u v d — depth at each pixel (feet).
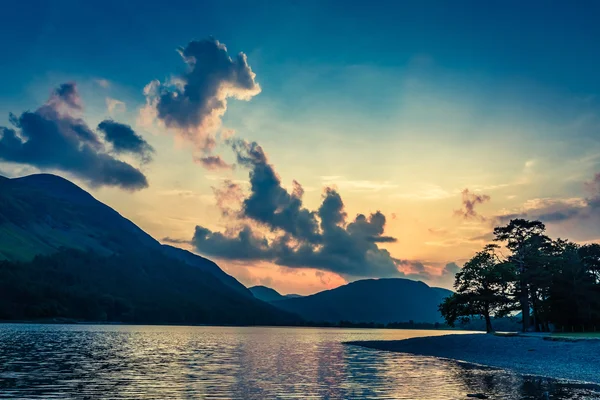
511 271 371.97
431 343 334.44
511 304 381.40
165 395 128.88
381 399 123.75
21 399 122.21
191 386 144.66
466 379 162.91
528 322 384.47
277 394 131.03
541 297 402.11
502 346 268.21
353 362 231.71
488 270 374.22
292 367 205.05
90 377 163.63
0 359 222.89
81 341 407.03
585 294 350.43
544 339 259.80
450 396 127.75
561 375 172.76
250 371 187.62
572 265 367.45
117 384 148.05
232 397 126.41
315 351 322.55
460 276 387.75
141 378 162.71
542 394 130.31
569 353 217.56
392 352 311.68
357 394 131.34
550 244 410.52
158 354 277.03
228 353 295.07
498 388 141.79
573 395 128.67
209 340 491.72
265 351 319.88
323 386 145.89
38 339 420.36
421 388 142.00
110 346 346.13
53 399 122.42
